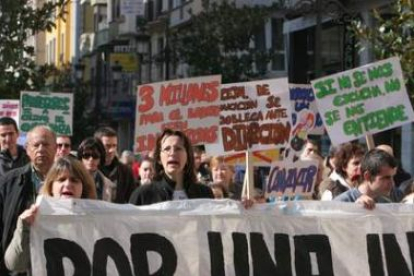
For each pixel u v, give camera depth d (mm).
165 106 10016
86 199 7102
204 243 7320
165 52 36312
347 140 10609
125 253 7141
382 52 14133
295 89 13539
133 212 7191
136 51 46094
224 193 12070
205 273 7301
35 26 23219
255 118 10578
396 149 25766
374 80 10641
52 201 7008
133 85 51969
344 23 25766
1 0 22734
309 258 7531
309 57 32281
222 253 7344
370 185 8375
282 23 37438
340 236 7602
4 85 23062
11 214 7992
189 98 10047
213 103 10070
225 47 34375
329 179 10383
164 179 8430
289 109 10633
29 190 8102
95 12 62812
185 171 8445
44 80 23953
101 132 11719
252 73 34375
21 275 7477
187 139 8445
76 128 48031
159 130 10016
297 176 10336
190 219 7324
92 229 7074
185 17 44688
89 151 10438
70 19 68250
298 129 13547
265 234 7449
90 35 63531
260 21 34094
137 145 10008
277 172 10289
